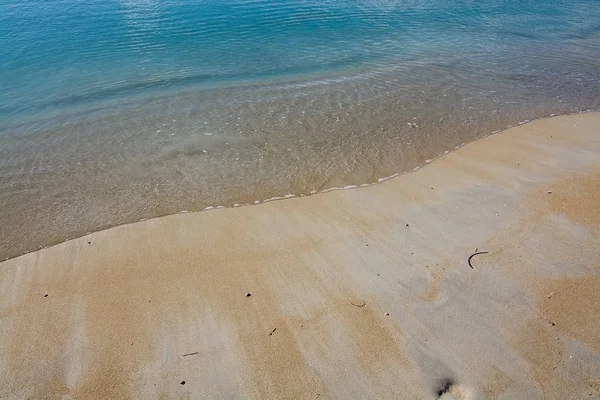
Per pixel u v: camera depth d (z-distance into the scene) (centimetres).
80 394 470
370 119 1123
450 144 998
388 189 830
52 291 600
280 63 1508
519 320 546
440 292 589
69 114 1157
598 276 608
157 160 949
